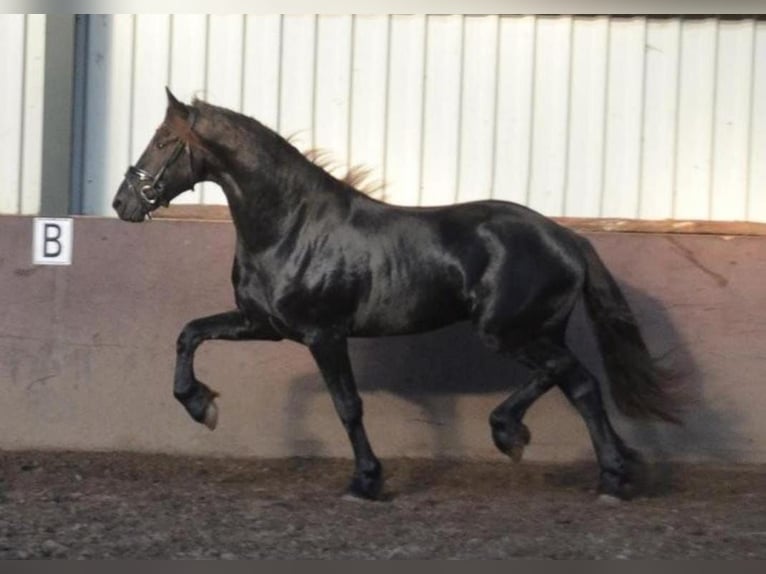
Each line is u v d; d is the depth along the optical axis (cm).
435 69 1027
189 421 998
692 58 1017
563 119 1025
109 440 1003
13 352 1004
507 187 1029
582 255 837
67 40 1022
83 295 1001
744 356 975
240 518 799
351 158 1031
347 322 824
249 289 826
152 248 997
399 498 859
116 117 1037
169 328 997
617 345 845
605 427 845
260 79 1034
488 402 984
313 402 992
